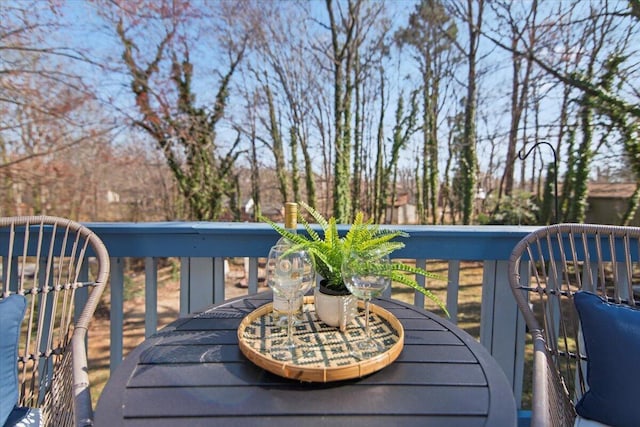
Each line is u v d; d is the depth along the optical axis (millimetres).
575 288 1308
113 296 1392
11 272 1302
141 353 844
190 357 826
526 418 1396
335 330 939
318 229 1340
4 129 4809
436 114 10961
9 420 895
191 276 1424
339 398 688
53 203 6516
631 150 5012
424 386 728
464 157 9258
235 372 768
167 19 5930
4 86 4539
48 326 1185
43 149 5328
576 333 1105
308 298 1157
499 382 744
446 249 1362
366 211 11539
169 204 8359
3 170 5191
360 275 865
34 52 4680
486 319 1413
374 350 837
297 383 731
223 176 8406
